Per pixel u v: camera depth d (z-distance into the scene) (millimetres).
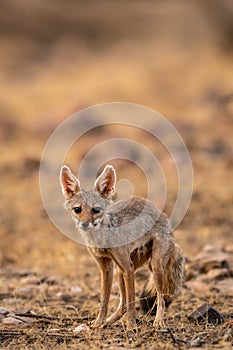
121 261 8594
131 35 47062
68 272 12156
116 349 7570
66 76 35062
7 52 41656
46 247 13336
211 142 20109
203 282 11281
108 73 34000
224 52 35656
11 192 16641
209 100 25594
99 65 37094
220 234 13977
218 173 17594
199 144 20016
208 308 8938
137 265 9016
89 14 51125
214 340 7879
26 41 45188
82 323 8945
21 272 12094
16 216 15062
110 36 47250
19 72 37406
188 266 11836
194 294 10641
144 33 47250
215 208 15203
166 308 9539
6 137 22766
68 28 48500
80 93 29109
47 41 46250
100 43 45594
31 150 20828
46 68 38156
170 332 7832
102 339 8133
